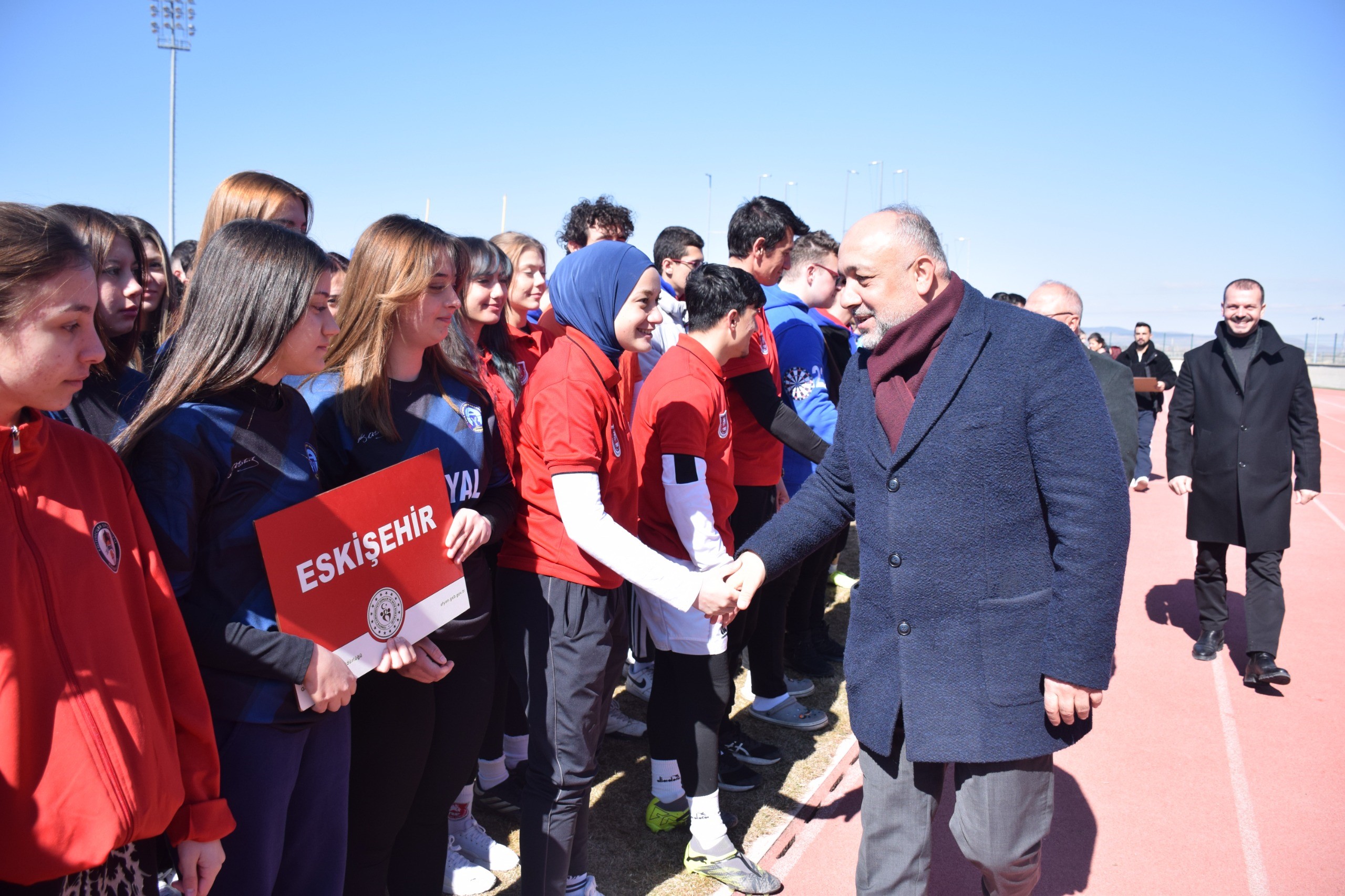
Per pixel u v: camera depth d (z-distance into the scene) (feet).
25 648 3.79
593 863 9.54
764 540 7.98
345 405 6.61
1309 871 10.00
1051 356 6.40
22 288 3.66
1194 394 16.20
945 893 9.57
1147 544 27.30
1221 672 16.17
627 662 13.70
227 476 5.27
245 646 5.20
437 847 7.40
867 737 7.07
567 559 7.58
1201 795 11.68
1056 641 6.31
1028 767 6.73
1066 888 9.63
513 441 8.23
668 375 9.34
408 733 6.68
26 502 3.92
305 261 5.45
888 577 6.96
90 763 3.92
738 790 11.25
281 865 5.76
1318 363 170.19
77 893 3.97
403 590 6.17
